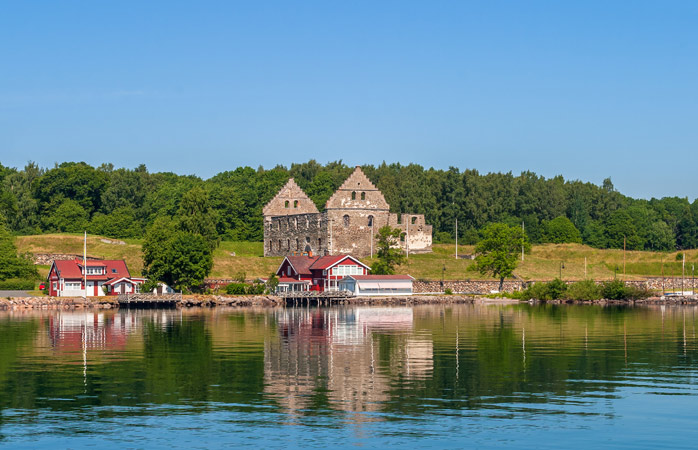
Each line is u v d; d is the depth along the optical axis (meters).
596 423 41.22
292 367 57.47
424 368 57.06
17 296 134.62
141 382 51.44
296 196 186.00
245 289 144.88
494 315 109.38
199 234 154.38
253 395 47.53
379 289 145.75
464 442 38.12
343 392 48.28
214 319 102.00
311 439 38.56
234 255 172.88
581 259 193.50
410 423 41.22
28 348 68.56
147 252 144.75
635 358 62.12
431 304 139.88
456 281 158.25
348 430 39.97
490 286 160.00
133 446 37.56
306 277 150.12
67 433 39.47
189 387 49.78
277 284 147.00
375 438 38.72
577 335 79.44
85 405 44.94
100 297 132.38
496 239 152.25
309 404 45.16
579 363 59.59
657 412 43.44
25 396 47.16
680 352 65.69
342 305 137.00
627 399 46.50
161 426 40.66
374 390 48.97
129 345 70.81
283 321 98.19
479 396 47.28
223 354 64.44
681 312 116.62
